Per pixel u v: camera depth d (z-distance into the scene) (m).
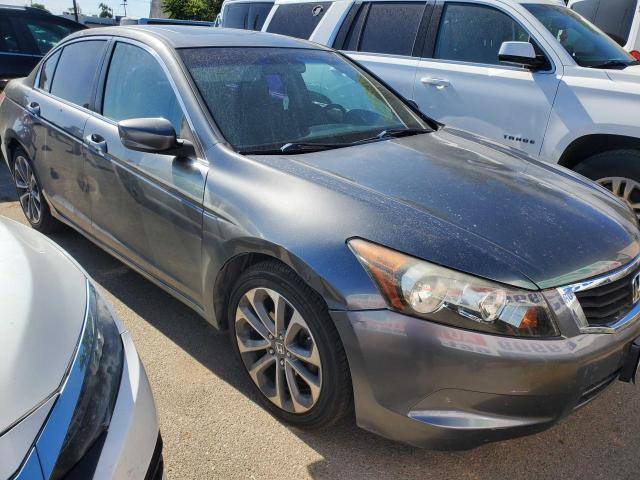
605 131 4.19
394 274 2.02
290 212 2.31
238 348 2.66
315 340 2.24
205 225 2.62
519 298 1.96
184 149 2.76
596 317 2.10
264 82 3.15
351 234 2.15
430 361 1.96
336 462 2.33
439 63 5.16
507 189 2.53
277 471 2.28
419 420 2.02
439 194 2.40
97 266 4.06
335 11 5.98
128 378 1.74
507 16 4.85
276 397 2.52
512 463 2.36
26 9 7.54
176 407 2.62
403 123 3.42
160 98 3.07
